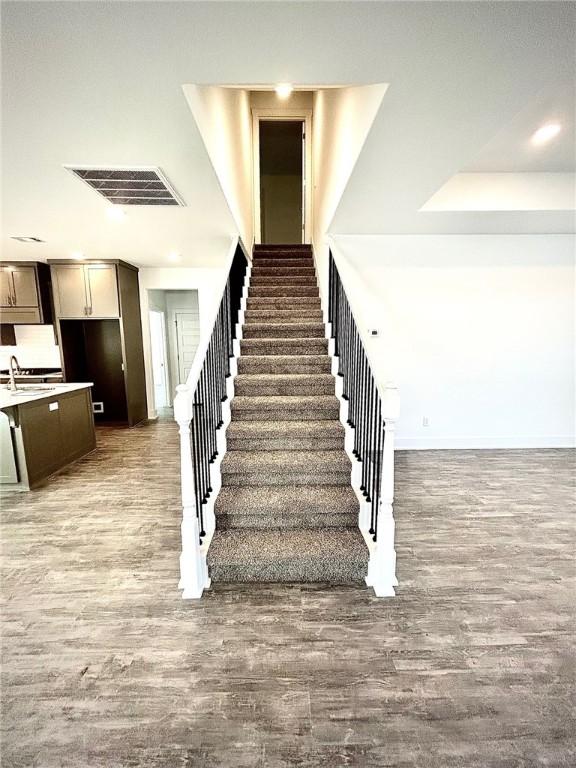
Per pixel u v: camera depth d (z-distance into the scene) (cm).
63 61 138
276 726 138
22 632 180
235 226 367
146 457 436
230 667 161
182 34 127
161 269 604
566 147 288
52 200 287
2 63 138
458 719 141
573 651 171
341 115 298
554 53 137
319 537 227
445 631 181
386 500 201
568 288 440
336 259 354
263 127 662
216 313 279
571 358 454
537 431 466
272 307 455
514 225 389
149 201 292
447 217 357
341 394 321
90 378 606
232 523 237
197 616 189
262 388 323
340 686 153
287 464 255
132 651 169
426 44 133
